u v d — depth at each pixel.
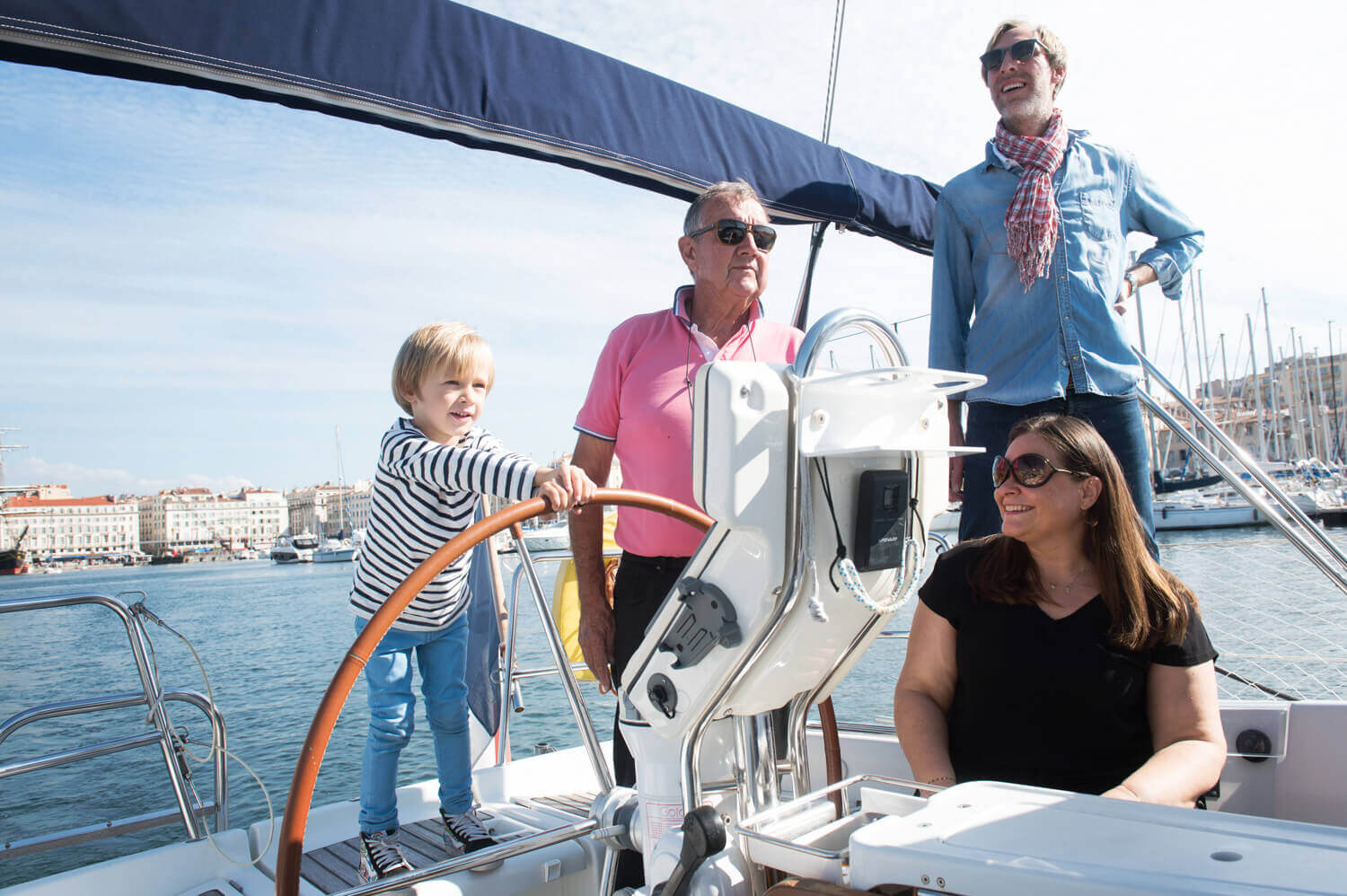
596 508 2.04
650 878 1.28
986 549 1.71
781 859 1.06
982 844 0.86
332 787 5.75
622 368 2.05
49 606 2.21
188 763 2.29
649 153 2.47
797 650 1.24
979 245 2.42
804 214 2.99
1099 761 1.54
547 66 2.26
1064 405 2.28
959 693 1.68
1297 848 0.79
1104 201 2.31
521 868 1.98
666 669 1.31
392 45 1.97
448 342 2.05
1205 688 1.52
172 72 1.77
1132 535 1.55
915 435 1.31
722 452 1.10
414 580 1.25
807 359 1.14
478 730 2.94
